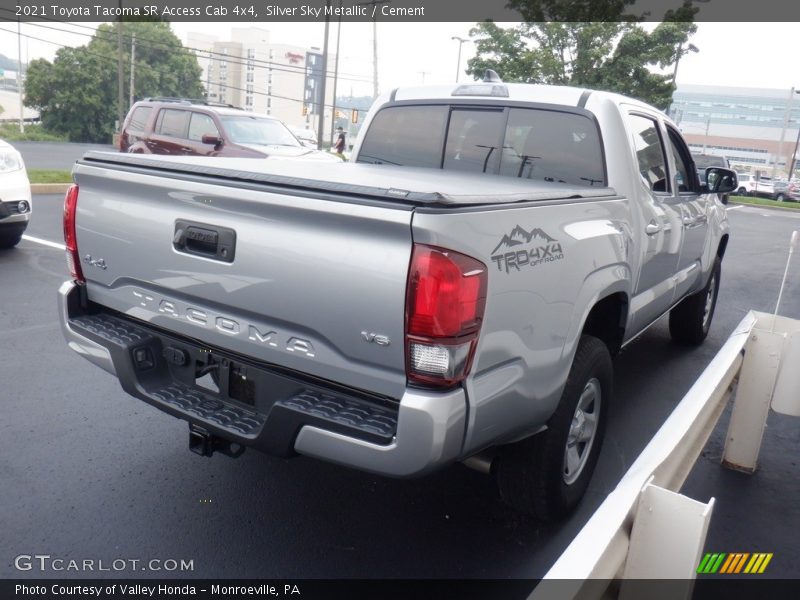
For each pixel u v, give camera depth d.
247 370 2.77
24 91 71.75
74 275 3.32
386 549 3.09
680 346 6.47
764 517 3.50
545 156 4.05
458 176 3.73
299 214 2.44
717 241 5.97
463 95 4.38
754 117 151.12
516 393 2.67
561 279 2.86
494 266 2.43
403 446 2.31
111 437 4.02
